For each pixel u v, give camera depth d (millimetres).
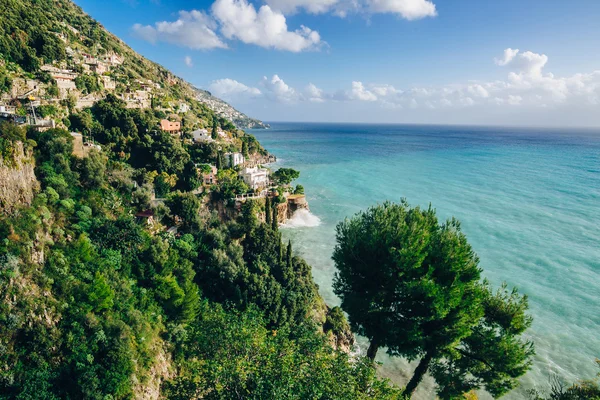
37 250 34656
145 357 33656
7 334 28297
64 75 104000
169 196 75125
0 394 26016
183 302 43562
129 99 127812
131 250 47625
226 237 68125
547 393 43125
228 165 118562
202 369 23203
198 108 199875
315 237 95000
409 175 177125
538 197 129875
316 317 54094
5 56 93750
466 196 132750
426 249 24406
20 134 42938
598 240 89812
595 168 188375
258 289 51312
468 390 24734
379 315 25516
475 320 23000
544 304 62500
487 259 80062
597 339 53531
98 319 33438
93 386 27938
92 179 56062
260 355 22281
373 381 19938
